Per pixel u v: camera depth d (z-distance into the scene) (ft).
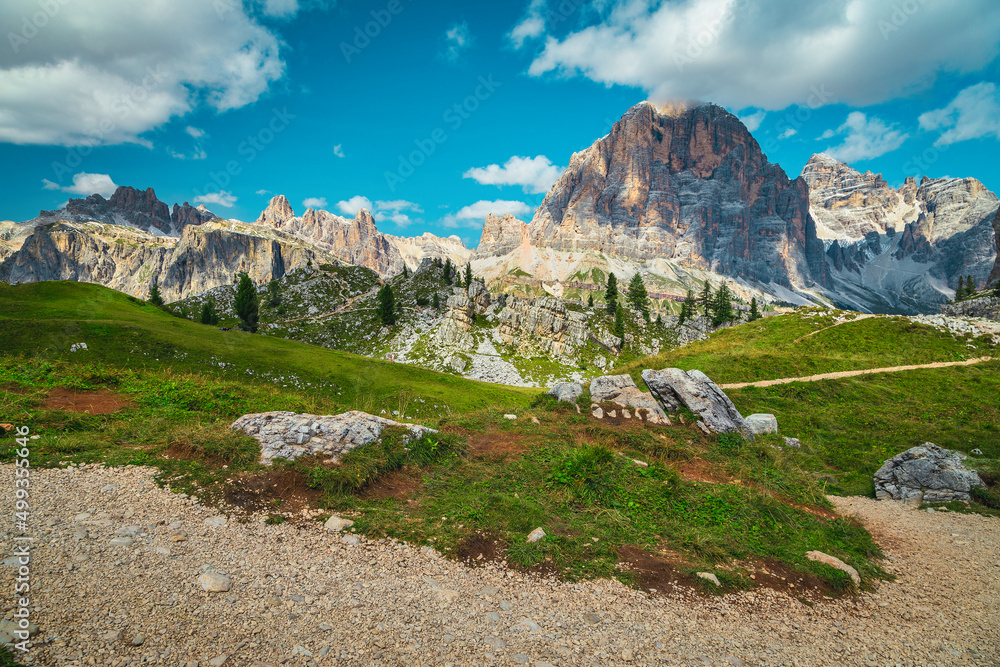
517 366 375.45
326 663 24.57
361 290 583.17
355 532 38.86
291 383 164.04
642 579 36.68
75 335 147.43
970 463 73.87
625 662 27.76
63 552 29.76
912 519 60.54
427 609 30.55
